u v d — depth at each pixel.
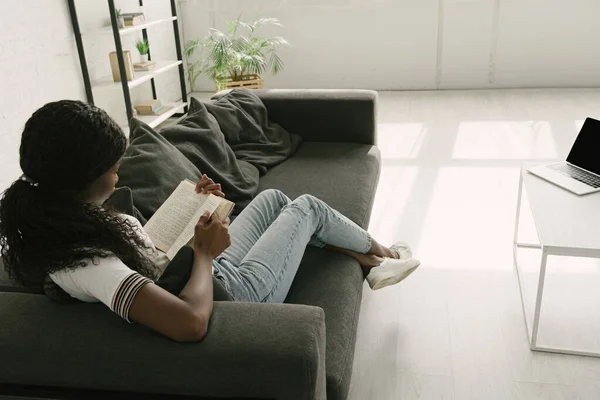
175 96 5.48
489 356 1.96
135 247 1.21
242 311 1.20
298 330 1.13
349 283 1.74
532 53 5.18
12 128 3.26
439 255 2.60
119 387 1.17
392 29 5.30
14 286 1.48
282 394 1.11
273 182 2.49
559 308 2.19
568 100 4.84
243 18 5.45
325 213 1.83
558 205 2.04
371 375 1.90
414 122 4.51
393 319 2.18
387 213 3.02
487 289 2.34
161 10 5.16
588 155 2.30
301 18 5.40
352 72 5.52
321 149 2.86
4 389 1.21
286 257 1.65
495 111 4.66
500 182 3.33
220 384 1.12
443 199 3.15
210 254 1.27
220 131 2.55
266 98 2.96
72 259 1.10
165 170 1.99
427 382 1.86
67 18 3.72
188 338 1.11
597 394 1.78
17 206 1.10
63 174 1.08
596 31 5.01
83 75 3.91
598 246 1.78
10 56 3.22
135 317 1.09
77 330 1.16
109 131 1.11
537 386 1.82
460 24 5.18
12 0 3.22
